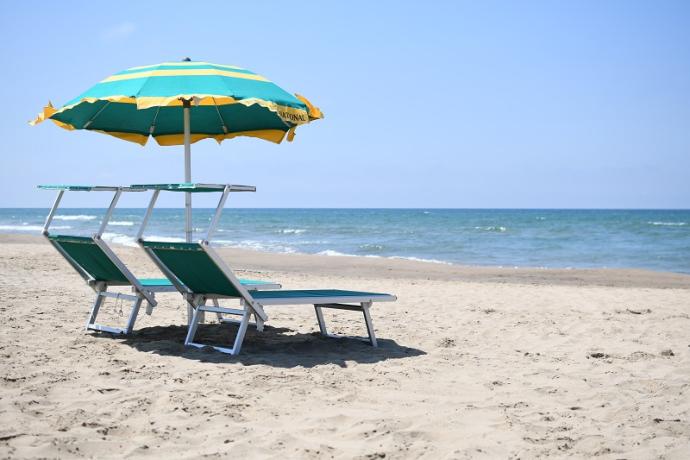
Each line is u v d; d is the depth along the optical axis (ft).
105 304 27.53
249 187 17.52
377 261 67.26
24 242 81.30
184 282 19.02
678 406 14.39
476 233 153.07
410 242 117.29
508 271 57.77
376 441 11.85
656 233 149.59
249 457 10.93
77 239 19.61
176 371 16.28
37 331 20.62
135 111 23.79
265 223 242.58
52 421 12.25
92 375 15.61
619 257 84.99
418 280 44.47
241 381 15.38
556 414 13.71
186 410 13.16
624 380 16.61
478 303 31.17
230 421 12.72
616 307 30.68
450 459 11.02
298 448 11.34
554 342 21.84
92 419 12.45
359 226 205.26
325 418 13.02
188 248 17.06
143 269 46.73
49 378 15.17
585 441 12.03
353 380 15.99
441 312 28.07
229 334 21.88
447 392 15.31
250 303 17.88
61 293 30.37
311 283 41.45
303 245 107.14
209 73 19.47
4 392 13.97
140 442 11.41
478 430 12.62
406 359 18.54
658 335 23.20
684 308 30.63
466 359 18.84
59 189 20.18
